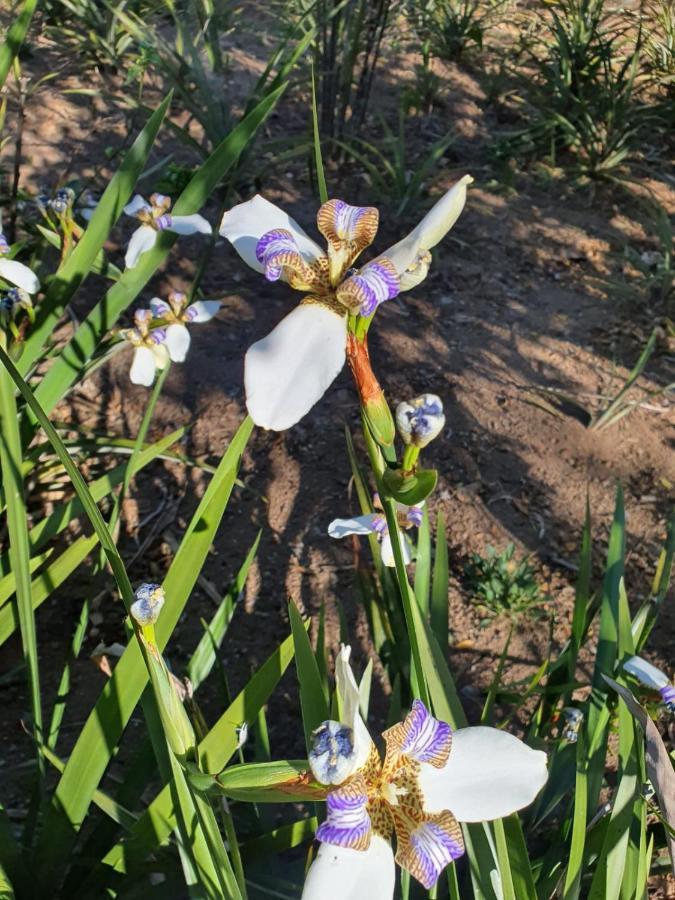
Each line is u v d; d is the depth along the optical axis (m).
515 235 0.97
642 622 0.47
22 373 0.50
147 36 1.06
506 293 0.89
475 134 1.14
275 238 0.26
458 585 0.62
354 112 1.09
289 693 0.55
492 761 0.23
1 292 0.50
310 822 0.37
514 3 1.50
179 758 0.24
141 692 0.35
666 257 0.89
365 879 0.21
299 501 0.67
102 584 0.60
